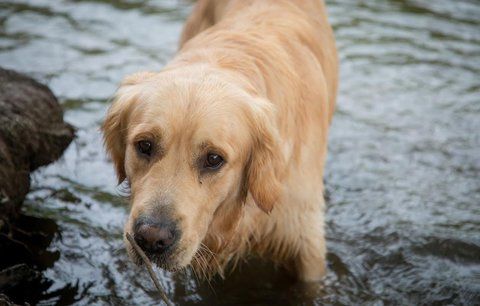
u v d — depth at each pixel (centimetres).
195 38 594
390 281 593
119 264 596
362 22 1085
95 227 638
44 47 953
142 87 478
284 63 545
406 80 926
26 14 1052
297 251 562
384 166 755
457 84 920
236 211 496
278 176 491
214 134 441
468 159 768
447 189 719
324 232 589
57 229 629
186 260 436
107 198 677
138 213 427
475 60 983
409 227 657
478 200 702
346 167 752
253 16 600
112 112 495
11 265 583
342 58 970
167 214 423
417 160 766
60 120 704
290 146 520
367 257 620
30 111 660
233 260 601
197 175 443
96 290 566
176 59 532
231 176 462
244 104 469
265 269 603
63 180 695
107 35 1005
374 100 878
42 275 576
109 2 1120
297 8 635
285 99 528
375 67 952
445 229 655
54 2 1105
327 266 606
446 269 607
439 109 863
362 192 712
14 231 612
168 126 436
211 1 686
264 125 478
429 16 1123
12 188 603
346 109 856
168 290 572
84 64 916
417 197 705
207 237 499
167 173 435
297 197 535
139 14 1082
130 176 463
